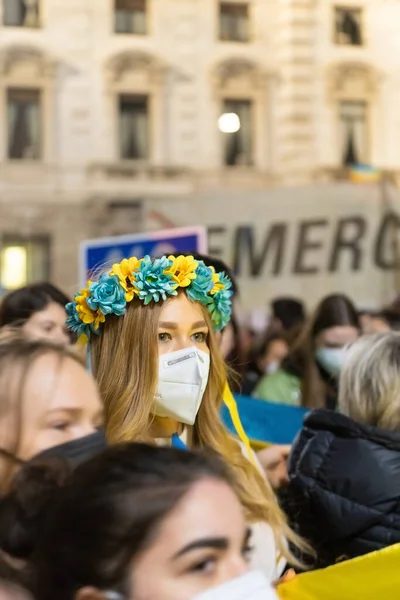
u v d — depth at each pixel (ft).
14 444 5.25
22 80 60.03
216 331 9.00
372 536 7.98
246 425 12.36
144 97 61.36
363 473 8.02
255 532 7.55
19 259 60.23
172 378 8.27
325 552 8.30
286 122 61.87
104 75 60.64
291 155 61.82
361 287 36.17
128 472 4.40
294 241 36.29
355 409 8.84
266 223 36.45
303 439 8.57
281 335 21.01
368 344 9.04
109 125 60.75
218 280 8.84
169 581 4.30
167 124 61.36
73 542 4.31
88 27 60.49
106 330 8.49
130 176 61.11
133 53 60.80
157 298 8.30
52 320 12.43
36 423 5.29
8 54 59.77
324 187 36.14
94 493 4.35
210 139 61.67
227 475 4.58
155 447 4.60
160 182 61.31
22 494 4.85
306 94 62.03
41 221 60.29
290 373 15.08
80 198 60.80
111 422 8.18
